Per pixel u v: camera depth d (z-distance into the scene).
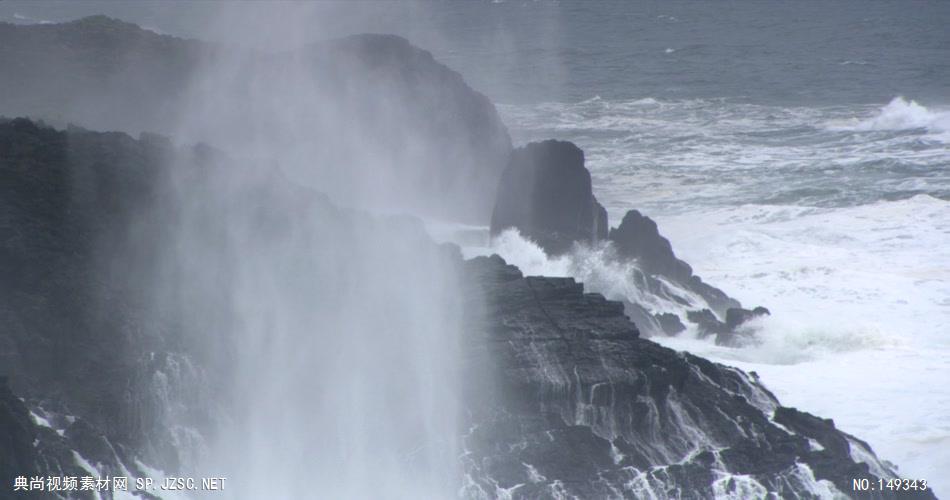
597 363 87.25
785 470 82.25
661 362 88.25
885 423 102.31
